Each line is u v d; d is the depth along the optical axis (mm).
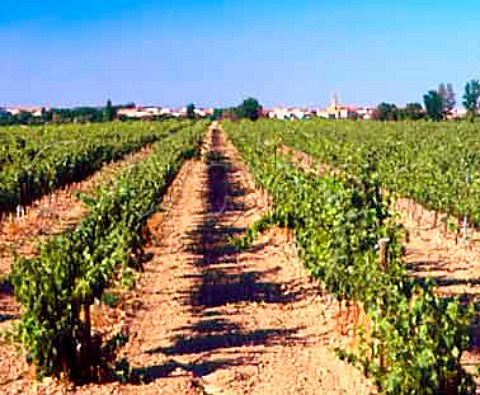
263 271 14586
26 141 33344
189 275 14344
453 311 7156
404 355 7168
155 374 9117
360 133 42375
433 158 23750
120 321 11180
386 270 9047
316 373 9133
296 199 14047
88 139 35875
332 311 11523
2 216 18938
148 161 23969
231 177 34500
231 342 10352
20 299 8570
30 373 8922
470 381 7145
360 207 11656
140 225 13688
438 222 19766
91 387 8602
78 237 10672
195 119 96812
